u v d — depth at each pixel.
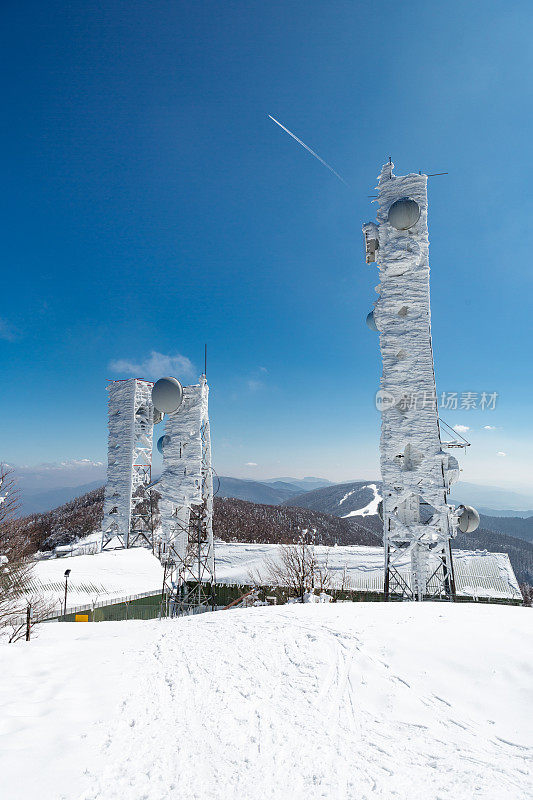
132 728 8.54
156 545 52.75
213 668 12.26
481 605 16.56
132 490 53.66
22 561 22.50
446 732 8.26
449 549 26.94
